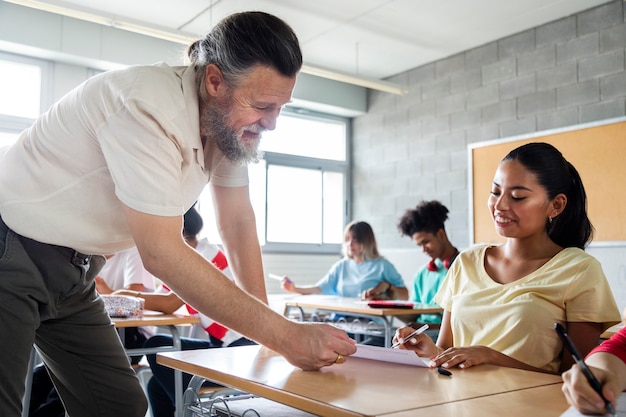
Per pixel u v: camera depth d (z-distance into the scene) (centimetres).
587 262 144
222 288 107
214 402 118
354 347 112
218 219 154
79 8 384
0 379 112
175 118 111
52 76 484
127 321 227
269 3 452
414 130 597
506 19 482
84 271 127
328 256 643
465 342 157
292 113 627
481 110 534
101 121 111
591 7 457
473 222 530
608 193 435
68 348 136
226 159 138
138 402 144
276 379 102
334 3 454
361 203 654
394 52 559
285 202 617
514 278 155
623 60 437
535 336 142
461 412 82
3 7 445
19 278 113
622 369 89
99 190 117
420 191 586
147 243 106
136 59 498
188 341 262
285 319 111
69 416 147
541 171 149
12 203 115
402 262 597
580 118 460
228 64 112
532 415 81
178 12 467
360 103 647
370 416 78
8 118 466
